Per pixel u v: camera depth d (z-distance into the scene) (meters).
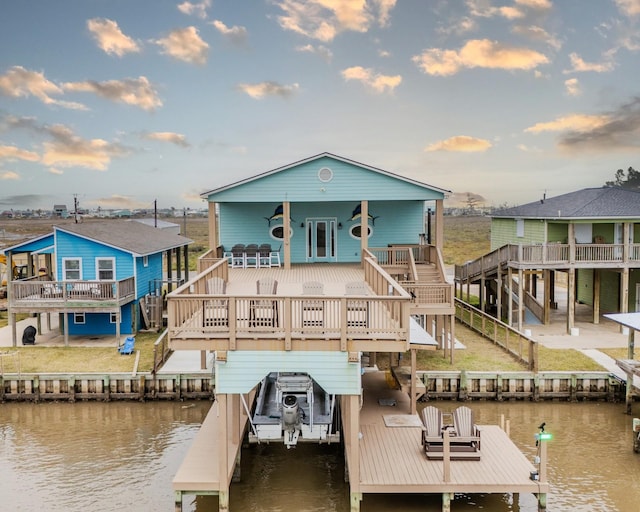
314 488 12.98
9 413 18.42
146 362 20.81
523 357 20.94
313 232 24.84
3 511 11.82
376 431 13.66
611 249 24.45
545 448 11.03
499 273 26.00
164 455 14.84
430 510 11.82
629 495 12.36
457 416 12.39
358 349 11.11
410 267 21.34
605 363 20.17
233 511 11.92
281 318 12.53
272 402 14.76
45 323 27.31
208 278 15.39
